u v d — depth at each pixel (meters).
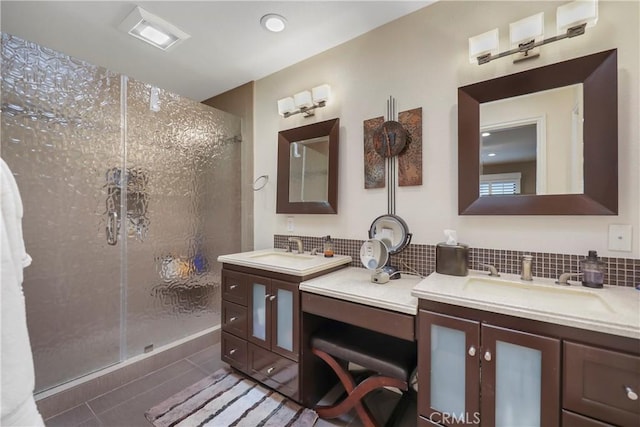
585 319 0.89
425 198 1.74
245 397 1.74
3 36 1.50
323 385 1.79
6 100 1.51
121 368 1.89
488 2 1.55
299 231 2.38
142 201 2.10
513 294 1.28
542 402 0.96
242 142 2.81
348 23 1.88
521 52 1.43
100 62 2.33
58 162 1.70
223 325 2.04
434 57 1.71
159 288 2.21
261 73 2.56
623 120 1.23
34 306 1.62
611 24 1.25
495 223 1.52
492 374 1.04
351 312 1.40
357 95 2.02
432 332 1.18
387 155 1.84
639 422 0.82
